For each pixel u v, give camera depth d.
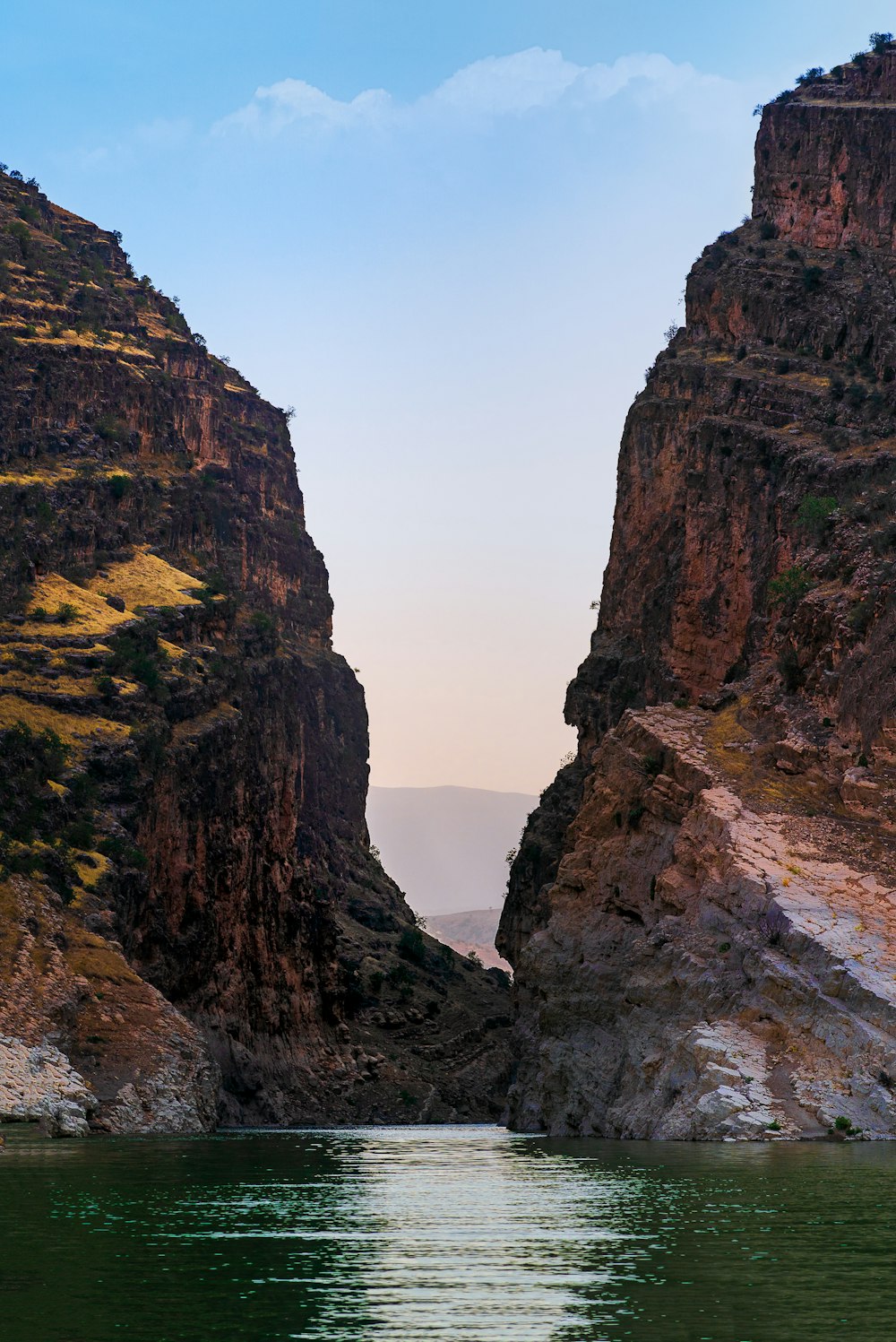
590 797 144.00
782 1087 105.44
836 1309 53.38
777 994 110.31
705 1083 106.69
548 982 136.25
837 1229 66.50
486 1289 56.50
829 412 163.00
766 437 163.88
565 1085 133.50
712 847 124.88
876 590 139.00
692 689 165.12
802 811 129.38
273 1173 92.19
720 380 172.00
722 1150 96.75
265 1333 51.00
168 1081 126.06
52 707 167.00
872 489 151.75
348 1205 76.44
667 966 122.19
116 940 145.50
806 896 116.50
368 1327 51.69
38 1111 112.19
